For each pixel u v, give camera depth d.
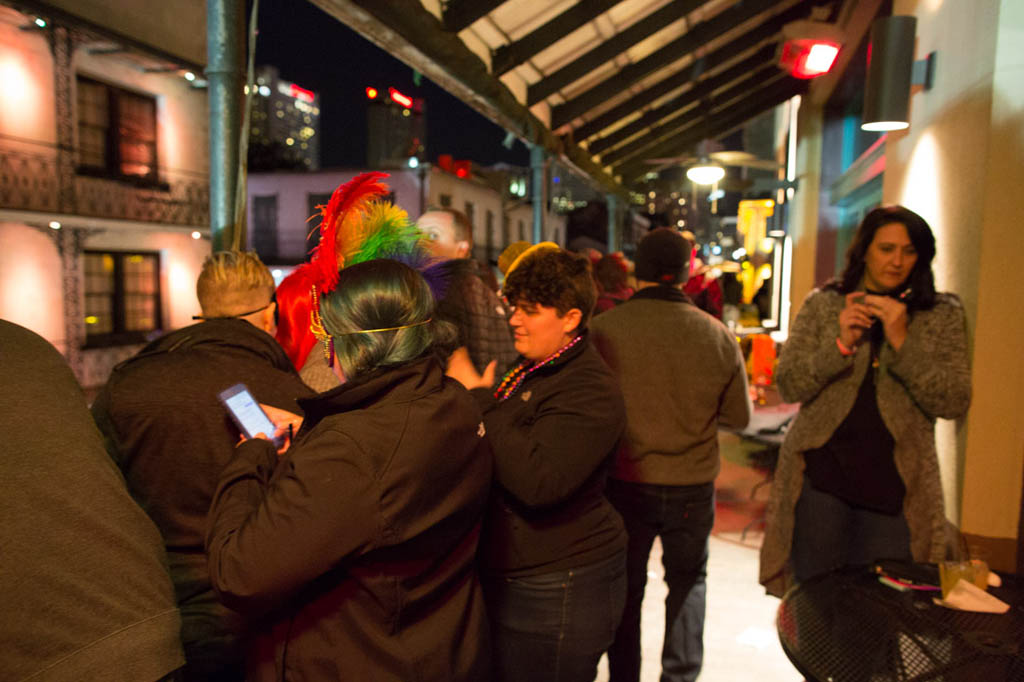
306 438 1.13
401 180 22.09
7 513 0.90
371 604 1.12
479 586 1.37
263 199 23.20
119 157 12.40
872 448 2.10
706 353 2.23
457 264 2.10
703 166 8.75
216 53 2.37
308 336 2.23
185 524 1.49
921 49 3.44
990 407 2.54
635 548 2.31
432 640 1.17
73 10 10.46
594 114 8.16
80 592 0.95
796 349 2.26
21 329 1.12
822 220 8.37
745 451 5.72
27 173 10.79
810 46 5.34
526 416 1.63
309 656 1.12
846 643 1.49
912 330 2.08
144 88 12.70
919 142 3.42
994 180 2.50
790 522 2.29
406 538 1.11
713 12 6.31
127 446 1.48
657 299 2.34
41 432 0.99
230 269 1.71
